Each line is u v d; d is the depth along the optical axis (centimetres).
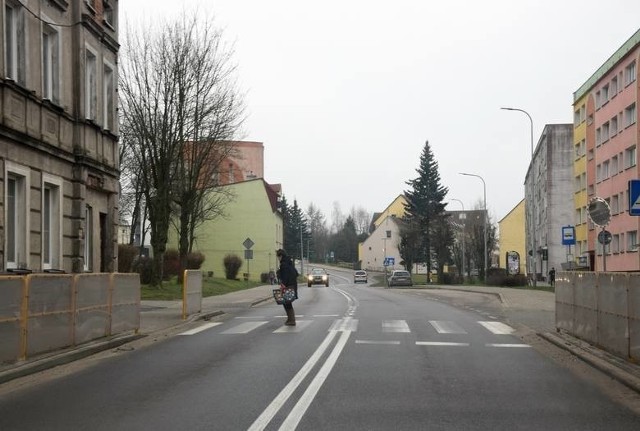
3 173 1526
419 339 1440
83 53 1978
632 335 1013
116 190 2266
